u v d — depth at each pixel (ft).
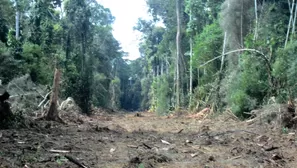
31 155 18.67
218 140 28.32
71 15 84.53
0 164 16.07
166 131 37.93
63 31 83.25
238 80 51.37
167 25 104.73
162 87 94.32
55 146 22.39
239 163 19.02
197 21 88.58
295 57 44.91
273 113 38.58
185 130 39.27
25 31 75.51
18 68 54.44
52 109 39.32
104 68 133.18
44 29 76.23
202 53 71.31
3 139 23.45
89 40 87.30
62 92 67.00
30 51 63.26
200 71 85.30
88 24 85.81
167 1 108.06
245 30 61.62
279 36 54.80
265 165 18.45
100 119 60.70
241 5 62.08
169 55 116.67
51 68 69.36
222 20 64.59
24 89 46.42
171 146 24.86
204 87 70.13
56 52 75.97
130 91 217.77
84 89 71.36
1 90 30.01
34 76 61.11
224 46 63.21
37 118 38.47
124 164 17.89
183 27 98.12
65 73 70.69
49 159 17.85
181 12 96.12
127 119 64.49
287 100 40.98
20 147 20.80
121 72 219.20
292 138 28.50
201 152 22.48
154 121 56.95
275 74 44.73
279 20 57.16
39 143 22.77
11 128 29.68
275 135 30.60
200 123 49.08
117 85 177.99
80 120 44.83
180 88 84.99
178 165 18.38
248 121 42.98
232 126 41.14
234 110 49.80
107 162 18.39
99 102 116.37
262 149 23.49
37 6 75.82
